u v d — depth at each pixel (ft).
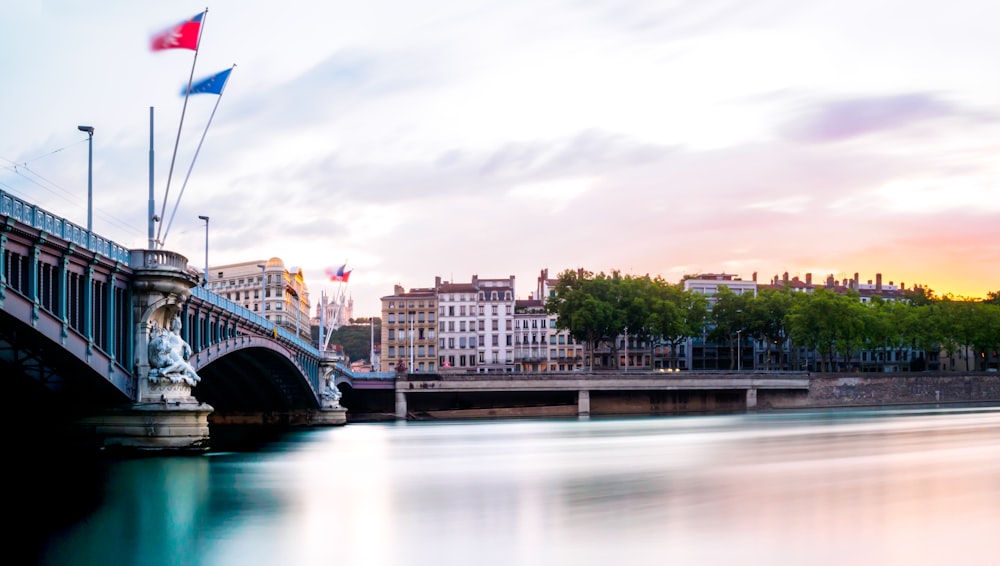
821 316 568.00
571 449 255.50
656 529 120.16
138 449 190.39
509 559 103.45
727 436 303.07
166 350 193.98
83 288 170.60
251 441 295.48
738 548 108.27
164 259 194.70
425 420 471.62
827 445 256.93
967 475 178.70
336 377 427.74
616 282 602.44
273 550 107.96
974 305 625.82
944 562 101.96
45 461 187.21
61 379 188.85
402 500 148.66
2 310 140.26
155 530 118.73
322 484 169.48
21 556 103.24
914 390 552.82
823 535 115.96
